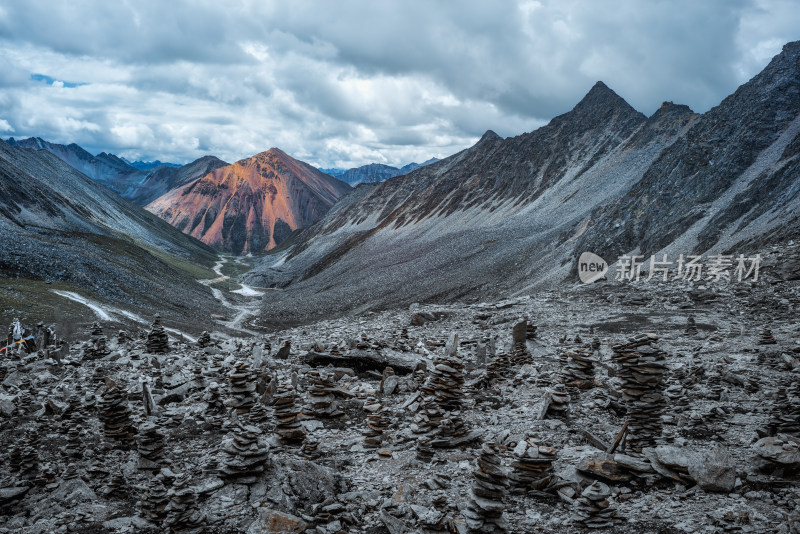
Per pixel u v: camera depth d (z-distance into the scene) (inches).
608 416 600.1
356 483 442.3
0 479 488.1
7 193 6678.2
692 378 737.6
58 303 3169.3
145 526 385.4
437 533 347.6
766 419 556.1
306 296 6535.4
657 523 350.6
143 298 4335.6
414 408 641.6
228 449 443.2
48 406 699.4
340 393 709.9
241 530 370.3
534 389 727.1
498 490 355.9
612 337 1275.8
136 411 673.0
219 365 894.4
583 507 366.0
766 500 370.6
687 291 1910.7
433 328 1651.1
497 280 4662.9
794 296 1605.6
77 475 489.4
